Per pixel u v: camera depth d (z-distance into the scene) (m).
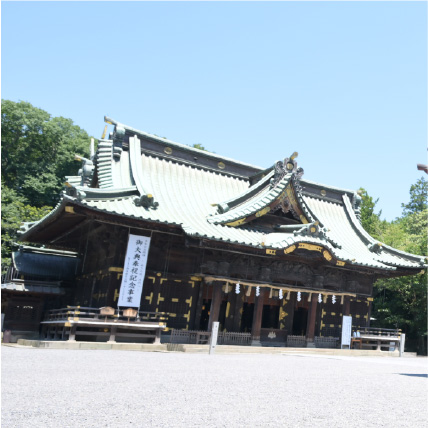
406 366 22.36
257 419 7.66
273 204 31.30
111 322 23.69
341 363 21.73
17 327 29.50
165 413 7.81
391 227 61.09
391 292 48.91
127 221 25.52
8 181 64.69
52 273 34.88
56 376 11.77
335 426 7.43
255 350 28.00
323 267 32.88
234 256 29.55
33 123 63.69
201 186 34.25
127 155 32.88
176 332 27.20
